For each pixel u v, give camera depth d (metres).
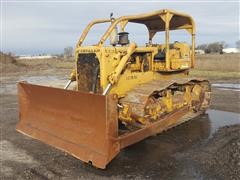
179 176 4.92
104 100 4.74
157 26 8.45
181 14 7.43
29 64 36.97
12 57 36.62
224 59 33.22
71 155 5.77
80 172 5.18
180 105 7.51
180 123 7.81
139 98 6.21
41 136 6.21
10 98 12.85
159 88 6.49
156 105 6.58
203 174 4.95
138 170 5.20
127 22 7.21
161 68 7.32
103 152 4.87
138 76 6.89
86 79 6.57
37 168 5.38
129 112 6.21
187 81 7.54
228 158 5.44
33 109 6.67
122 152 6.03
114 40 6.52
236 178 4.74
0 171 5.29
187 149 6.10
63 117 5.80
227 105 10.25
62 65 35.75
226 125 7.75
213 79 17.77
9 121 8.77
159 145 6.38
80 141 5.34
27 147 6.49
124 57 6.29
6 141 6.93
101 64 6.21
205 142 6.47
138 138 5.61
